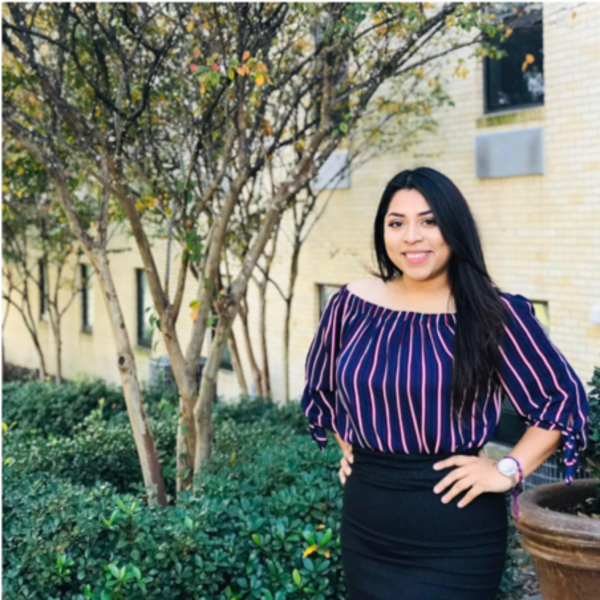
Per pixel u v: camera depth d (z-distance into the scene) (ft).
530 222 24.35
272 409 26.76
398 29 18.83
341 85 21.11
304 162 17.58
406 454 7.70
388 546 7.72
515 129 24.52
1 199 21.86
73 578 12.00
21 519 12.73
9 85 18.15
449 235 7.66
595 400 12.04
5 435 20.58
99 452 19.54
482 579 7.57
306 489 13.39
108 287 17.81
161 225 27.25
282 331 34.86
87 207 30.71
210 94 17.72
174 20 16.56
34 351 63.26
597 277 22.44
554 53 23.18
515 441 25.08
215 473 16.12
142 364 45.32
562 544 9.98
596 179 22.22
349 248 30.99
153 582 11.59
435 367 7.58
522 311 7.66
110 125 17.95
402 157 28.53
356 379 7.84
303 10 15.69
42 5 17.98
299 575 11.74
